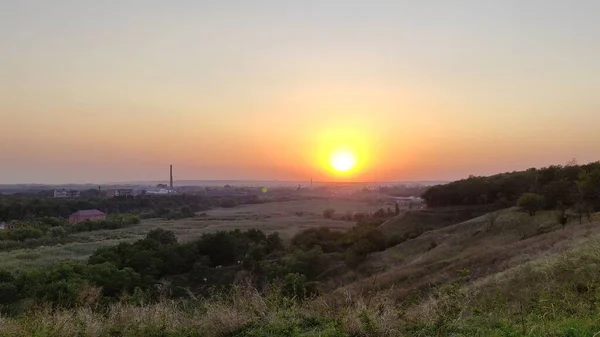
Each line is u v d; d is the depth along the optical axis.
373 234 54.50
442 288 7.04
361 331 5.29
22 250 58.59
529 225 41.19
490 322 6.01
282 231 83.25
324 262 46.12
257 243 57.97
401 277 27.58
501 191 71.69
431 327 5.48
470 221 51.31
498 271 19.42
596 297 7.10
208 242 53.03
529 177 70.69
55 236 73.12
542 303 7.41
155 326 5.64
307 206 154.50
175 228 87.62
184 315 6.12
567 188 46.53
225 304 6.20
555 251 17.59
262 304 6.09
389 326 5.38
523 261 18.89
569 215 39.59
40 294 15.81
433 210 72.31
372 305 6.05
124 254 45.56
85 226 84.44
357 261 45.59
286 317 5.84
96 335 5.50
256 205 161.25
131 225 93.31
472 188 74.31
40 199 110.81
